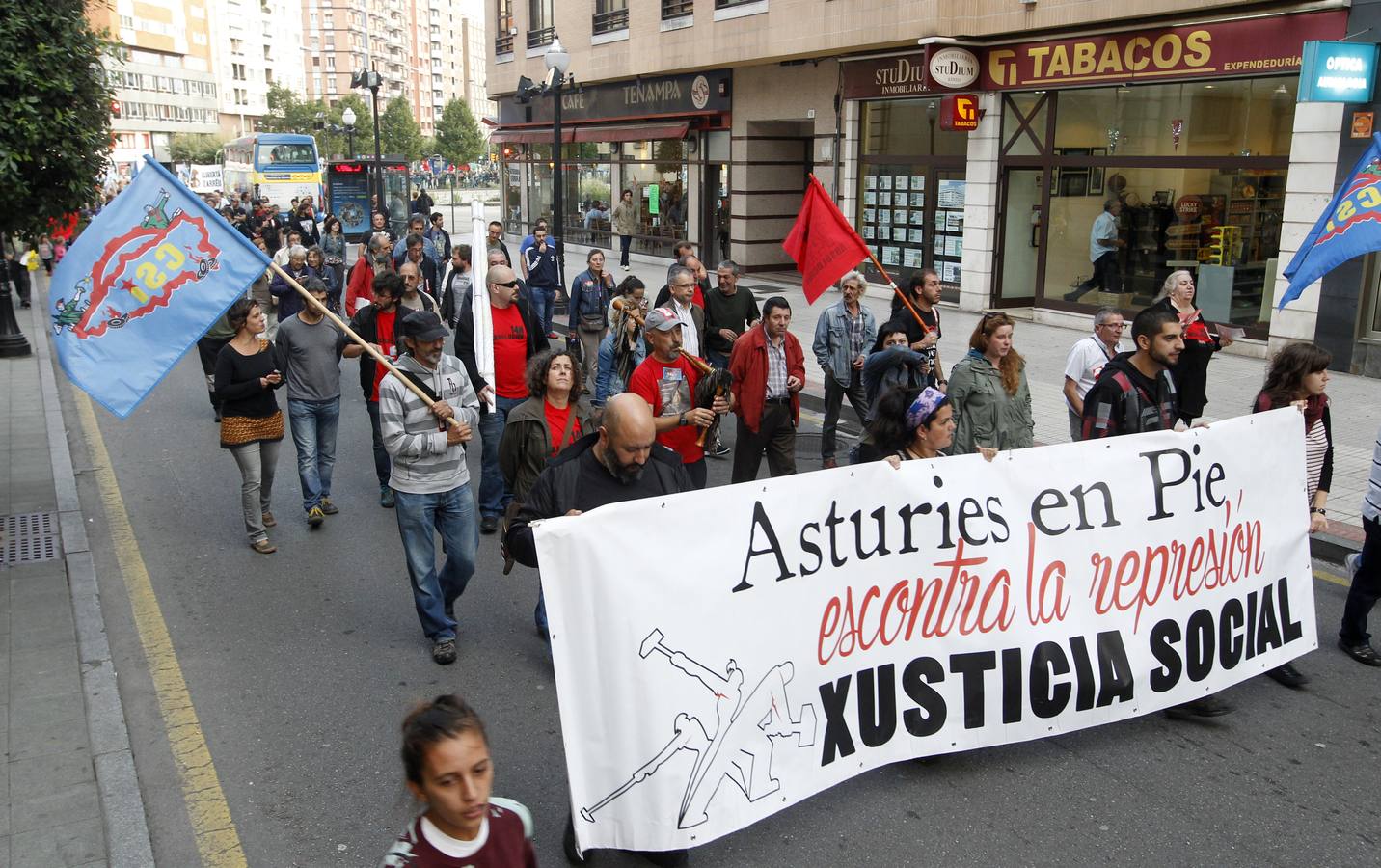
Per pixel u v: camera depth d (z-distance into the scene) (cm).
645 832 390
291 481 969
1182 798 461
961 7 1712
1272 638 547
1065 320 1706
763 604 416
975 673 469
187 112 11006
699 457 673
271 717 538
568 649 379
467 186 8750
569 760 376
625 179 2969
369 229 4022
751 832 438
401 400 586
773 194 2486
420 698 557
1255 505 539
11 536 784
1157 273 1571
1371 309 1280
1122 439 500
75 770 476
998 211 1819
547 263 1628
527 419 593
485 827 265
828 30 1938
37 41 722
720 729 405
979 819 446
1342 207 638
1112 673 495
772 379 770
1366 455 970
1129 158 1583
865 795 465
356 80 3178
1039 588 481
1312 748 502
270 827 446
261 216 3123
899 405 492
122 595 697
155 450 1069
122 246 598
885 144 2041
